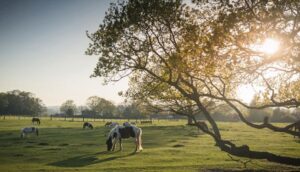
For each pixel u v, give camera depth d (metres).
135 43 13.85
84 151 35.56
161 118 167.00
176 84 13.67
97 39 14.02
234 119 153.88
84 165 26.38
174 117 151.50
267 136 58.75
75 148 38.22
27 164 26.89
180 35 13.96
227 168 24.80
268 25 12.95
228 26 12.77
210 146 40.59
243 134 63.19
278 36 12.85
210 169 24.33
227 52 13.60
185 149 37.22
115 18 13.49
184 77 14.73
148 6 13.09
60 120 124.69
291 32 12.98
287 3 12.53
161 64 14.55
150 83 14.91
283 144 44.09
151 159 29.62
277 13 12.50
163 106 14.90
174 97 14.80
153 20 13.37
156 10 13.09
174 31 13.87
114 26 13.40
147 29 13.65
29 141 46.34
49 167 25.27
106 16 13.66
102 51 13.91
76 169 24.19
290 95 15.66
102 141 47.16
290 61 13.38
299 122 12.88
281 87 15.58
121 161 28.44
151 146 41.19
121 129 36.50
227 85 14.53
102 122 114.88
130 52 13.87
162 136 56.78
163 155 32.31
